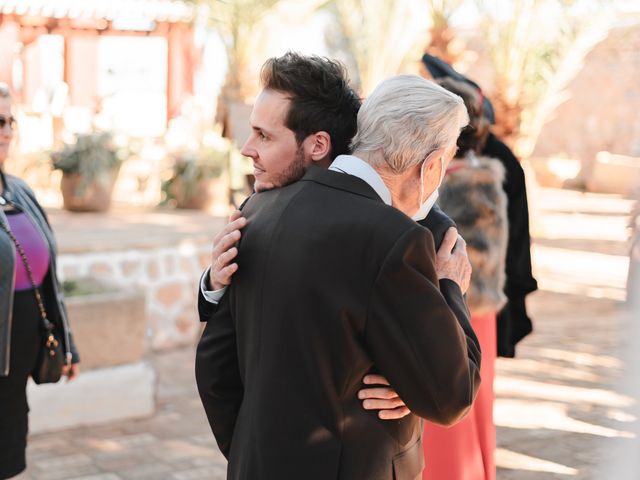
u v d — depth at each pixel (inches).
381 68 512.1
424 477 115.2
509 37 430.0
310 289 67.3
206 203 352.8
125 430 191.2
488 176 119.5
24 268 122.1
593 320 287.1
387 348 66.5
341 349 67.1
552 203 620.7
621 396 92.6
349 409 68.3
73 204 334.0
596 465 155.3
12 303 118.1
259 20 380.2
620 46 647.1
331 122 73.8
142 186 381.1
